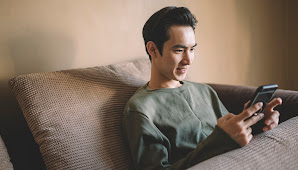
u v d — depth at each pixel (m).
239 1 1.95
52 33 1.10
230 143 0.62
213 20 1.78
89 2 1.19
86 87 0.93
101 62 1.26
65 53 1.14
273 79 2.37
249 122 0.62
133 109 0.86
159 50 0.90
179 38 0.86
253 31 2.11
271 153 0.57
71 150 0.79
